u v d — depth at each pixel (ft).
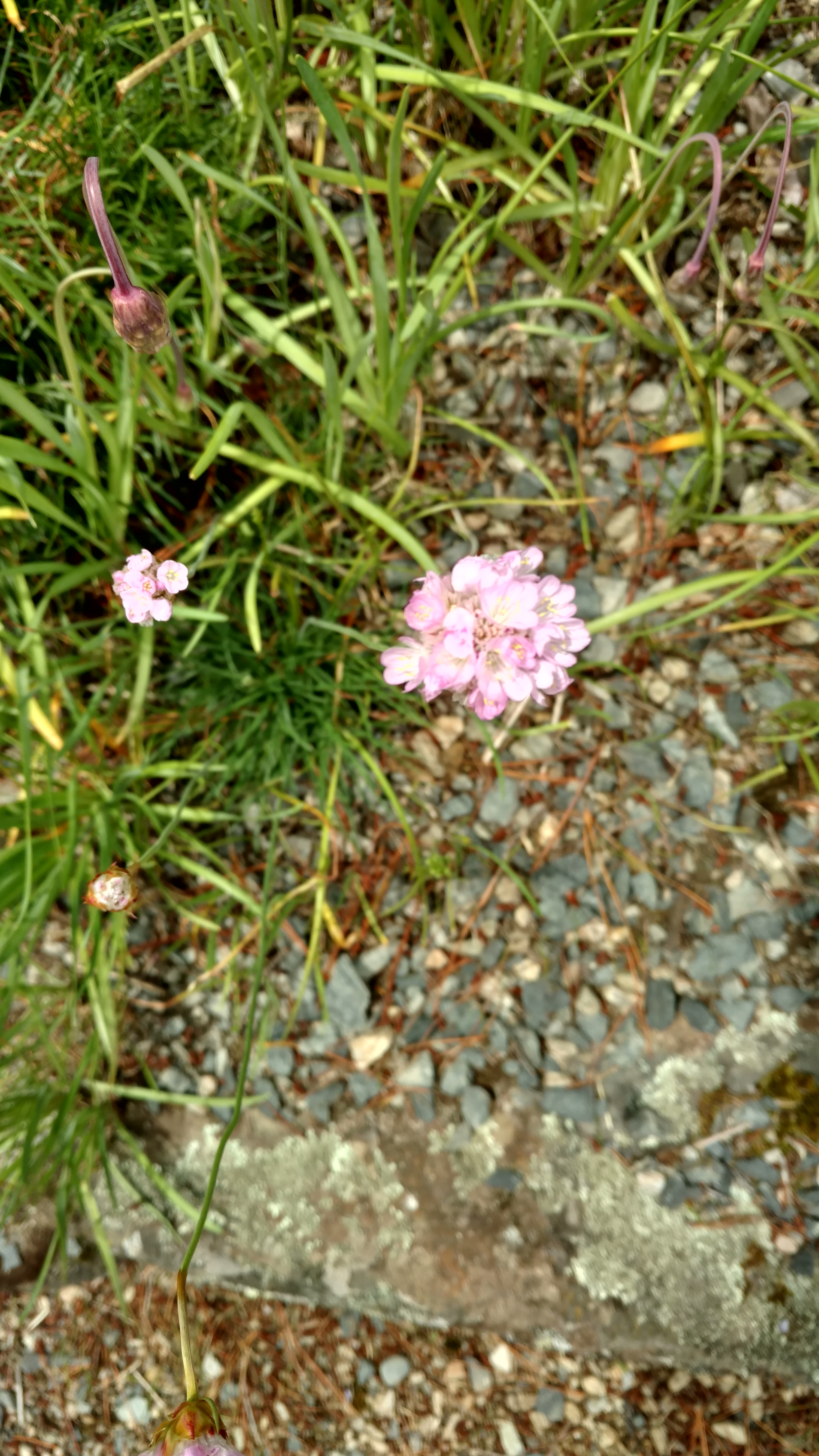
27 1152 0.59
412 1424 0.67
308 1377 0.69
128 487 0.60
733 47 0.57
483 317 0.60
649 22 0.55
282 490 0.67
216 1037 0.67
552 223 0.67
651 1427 0.65
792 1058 0.64
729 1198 0.63
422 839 0.66
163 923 0.68
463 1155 0.65
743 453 0.66
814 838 0.64
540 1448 0.66
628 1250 0.63
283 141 0.53
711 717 0.66
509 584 0.42
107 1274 0.70
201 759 0.67
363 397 0.64
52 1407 0.71
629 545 0.67
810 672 0.65
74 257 0.61
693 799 0.65
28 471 0.64
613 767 0.66
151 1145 0.68
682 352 0.60
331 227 0.61
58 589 0.60
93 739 0.66
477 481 0.68
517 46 0.65
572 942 0.65
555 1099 0.65
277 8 0.58
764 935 0.64
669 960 0.65
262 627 0.67
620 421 0.67
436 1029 0.66
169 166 0.51
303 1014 0.67
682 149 0.55
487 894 0.66
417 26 0.64
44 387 0.60
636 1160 0.64
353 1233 0.65
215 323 0.59
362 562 0.65
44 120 0.61
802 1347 0.62
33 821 0.59
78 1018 0.68
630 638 0.66
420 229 0.68
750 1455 0.64
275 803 0.67
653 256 0.63
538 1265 0.64
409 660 0.46
